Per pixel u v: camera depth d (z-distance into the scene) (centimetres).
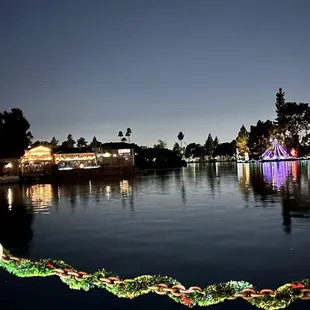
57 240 1185
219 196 2339
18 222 1599
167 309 534
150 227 1355
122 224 1442
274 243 1040
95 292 601
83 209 1966
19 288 621
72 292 602
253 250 971
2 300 573
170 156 10912
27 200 2566
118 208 1947
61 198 2636
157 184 3794
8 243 1158
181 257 927
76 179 5347
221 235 1170
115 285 555
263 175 4400
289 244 1023
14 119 5362
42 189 3616
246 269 810
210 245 1043
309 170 5053
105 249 1038
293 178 3647
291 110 10281
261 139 11381
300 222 1340
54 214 1819
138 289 539
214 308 537
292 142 10550
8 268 653
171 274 794
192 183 3719
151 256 945
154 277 558
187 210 1769
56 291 608
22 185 4334
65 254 999
